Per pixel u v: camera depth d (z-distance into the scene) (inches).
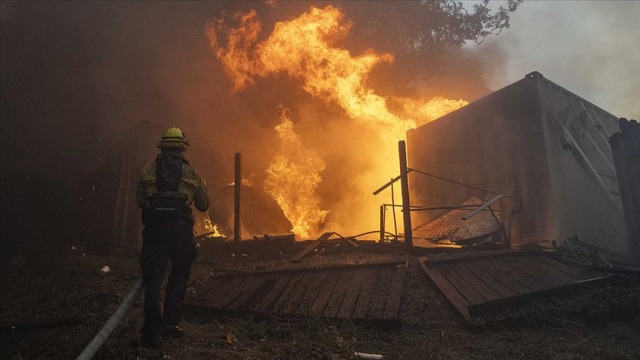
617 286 196.4
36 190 405.7
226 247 272.2
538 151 348.2
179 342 130.0
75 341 131.4
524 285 186.4
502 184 373.7
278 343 133.7
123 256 297.4
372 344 137.1
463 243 330.3
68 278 218.8
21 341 138.3
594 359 131.9
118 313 111.8
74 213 374.3
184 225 133.2
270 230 404.8
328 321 149.1
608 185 379.6
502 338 150.4
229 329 147.4
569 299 183.2
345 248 262.8
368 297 170.1
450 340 144.9
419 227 398.0
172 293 135.6
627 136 293.1
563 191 340.5
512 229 353.4
